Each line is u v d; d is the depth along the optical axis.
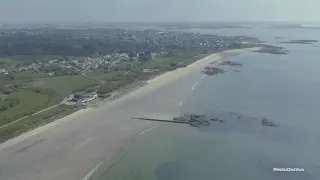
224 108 123.19
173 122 109.19
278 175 75.38
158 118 112.19
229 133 99.94
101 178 75.38
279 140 94.44
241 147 90.19
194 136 97.94
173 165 80.81
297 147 89.62
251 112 118.38
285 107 123.94
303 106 124.88
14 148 89.12
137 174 76.88
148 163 81.94
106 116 114.56
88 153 86.94
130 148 90.00
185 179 74.31
